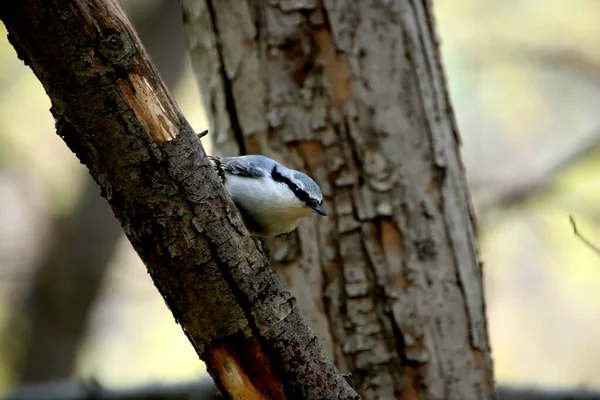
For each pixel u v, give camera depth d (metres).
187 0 9.05
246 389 6.16
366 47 8.56
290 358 6.11
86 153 5.55
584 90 19.69
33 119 18.20
